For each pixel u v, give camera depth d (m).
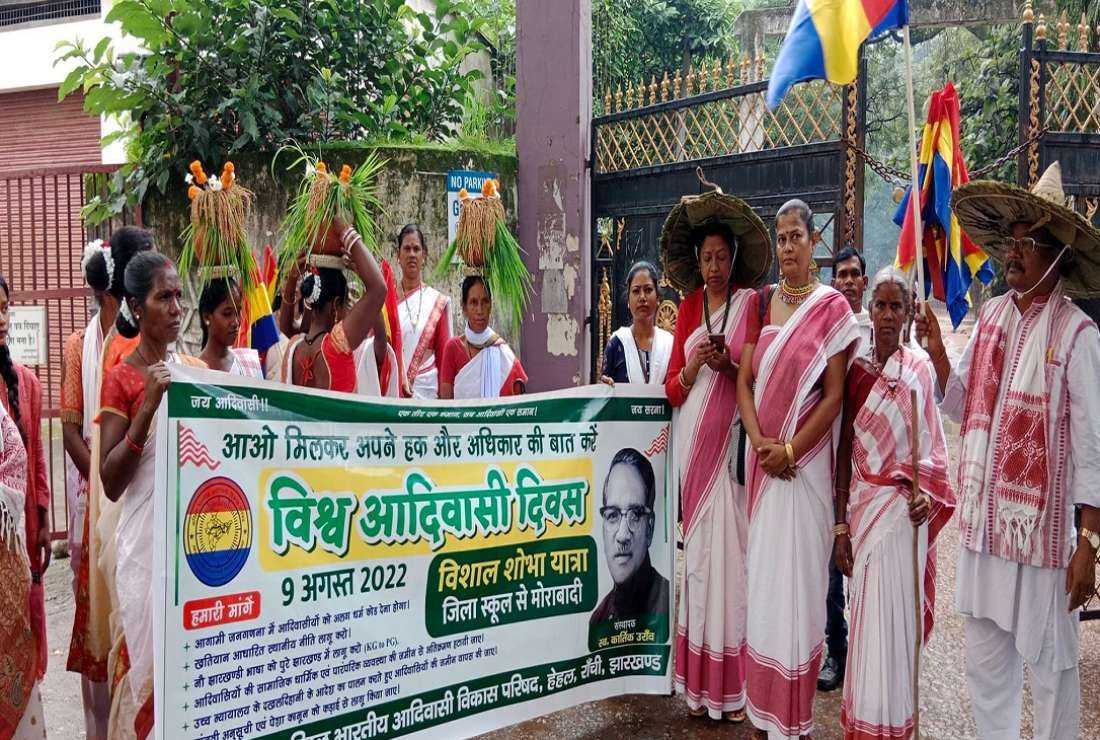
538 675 3.78
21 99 11.23
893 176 5.70
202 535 2.91
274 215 7.50
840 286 4.61
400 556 3.39
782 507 3.56
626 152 7.36
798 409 3.57
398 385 4.00
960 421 3.87
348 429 3.26
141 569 2.97
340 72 8.05
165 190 7.32
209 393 2.93
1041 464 3.31
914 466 3.29
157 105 7.34
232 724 2.98
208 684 2.92
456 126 9.70
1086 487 3.22
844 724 3.56
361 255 3.48
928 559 3.62
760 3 17.75
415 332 5.55
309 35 7.65
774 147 6.24
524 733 3.92
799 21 3.58
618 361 5.02
